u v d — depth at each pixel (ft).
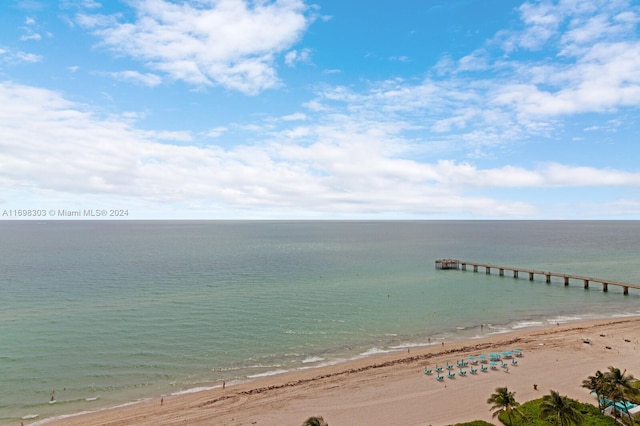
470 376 145.07
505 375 145.59
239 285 306.76
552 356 163.12
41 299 253.03
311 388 136.98
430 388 136.05
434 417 117.19
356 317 225.15
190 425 114.42
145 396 132.57
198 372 151.33
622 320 218.18
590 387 115.14
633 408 112.27
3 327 196.03
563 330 199.11
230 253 536.42
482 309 247.91
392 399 128.67
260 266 408.67
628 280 343.26
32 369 150.30
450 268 401.90
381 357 167.32
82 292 274.57
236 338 187.83
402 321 219.41
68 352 166.71
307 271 377.91
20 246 613.11
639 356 161.99
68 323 203.51
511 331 207.00
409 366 155.12
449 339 193.16
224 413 120.78
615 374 112.78
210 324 207.21
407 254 535.60
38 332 189.57
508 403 107.24
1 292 272.10
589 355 163.63
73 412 121.90
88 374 147.43
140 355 165.78
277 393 133.39
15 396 130.82
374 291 292.61
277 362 161.99
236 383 143.02
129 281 316.40
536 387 135.13
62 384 139.54
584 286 309.83
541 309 250.37
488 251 581.12
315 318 221.46
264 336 191.42
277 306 245.24
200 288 293.84
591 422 106.93
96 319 211.20
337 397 130.41
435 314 234.79
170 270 375.45
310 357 167.63
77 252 526.98
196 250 574.56
